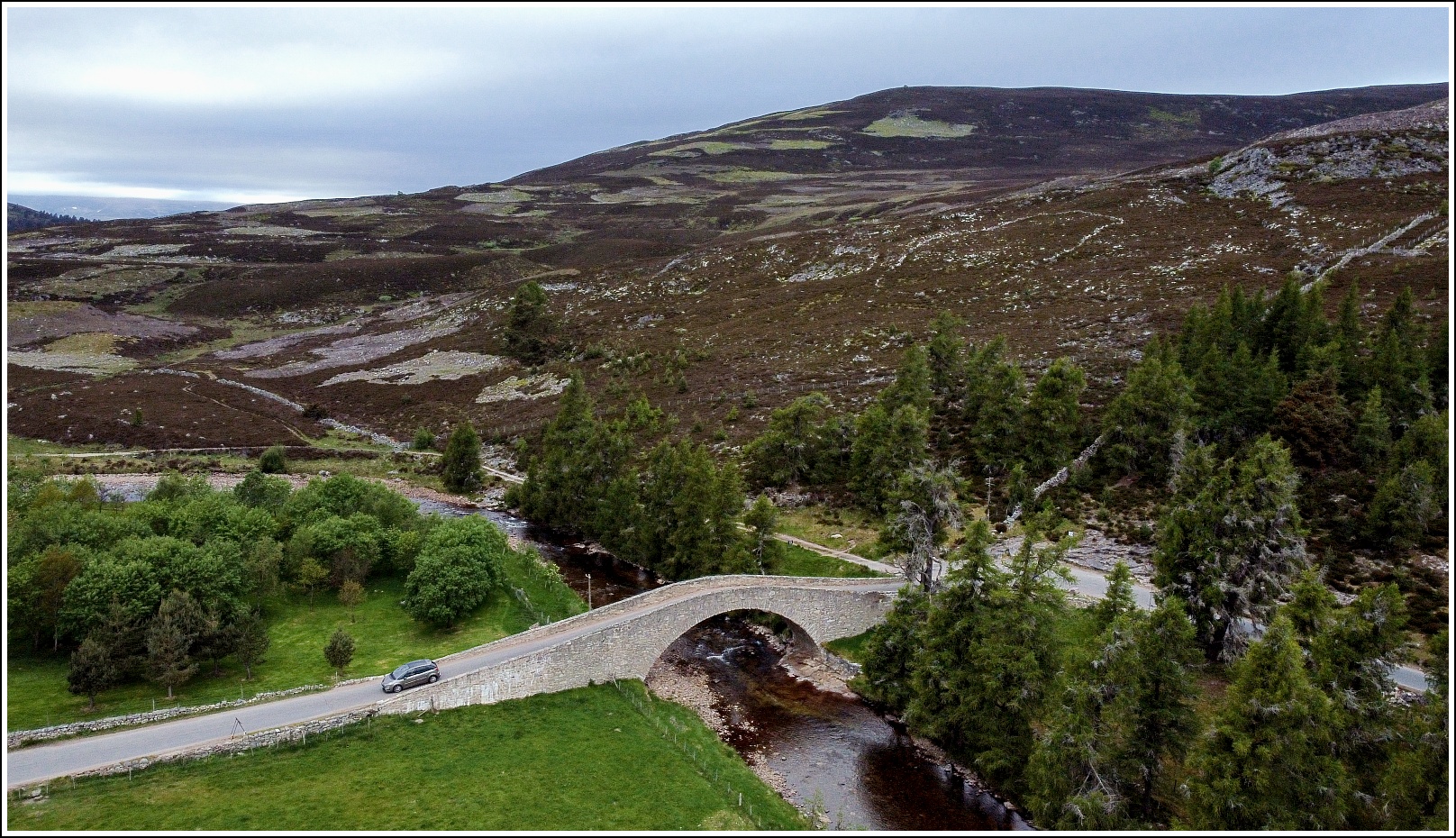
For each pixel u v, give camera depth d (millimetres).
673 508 78375
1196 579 54344
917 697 53438
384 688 49594
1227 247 146250
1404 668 49250
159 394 148875
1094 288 140375
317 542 70625
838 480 92188
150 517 71438
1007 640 48875
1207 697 49562
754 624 70625
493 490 108562
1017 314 135875
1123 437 82438
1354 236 138125
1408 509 62469
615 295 194625
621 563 82812
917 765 50906
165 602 53531
